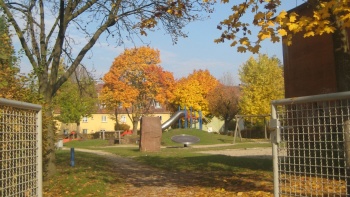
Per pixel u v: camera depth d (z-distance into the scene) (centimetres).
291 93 1875
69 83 1855
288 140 502
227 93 5678
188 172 1355
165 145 3959
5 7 1094
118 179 1200
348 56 705
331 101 447
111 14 1269
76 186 1002
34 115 488
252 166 1417
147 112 5756
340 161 439
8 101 411
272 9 666
